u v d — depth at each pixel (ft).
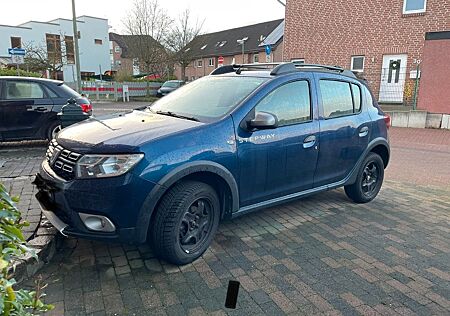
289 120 13.56
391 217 15.93
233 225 14.51
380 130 17.53
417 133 42.11
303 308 9.39
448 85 44.96
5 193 6.11
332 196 18.62
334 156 15.26
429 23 52.34
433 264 11.84
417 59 53.88
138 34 110.11
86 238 10.20
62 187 10.21
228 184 11.82
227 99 12.99
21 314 5.49
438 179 22.88
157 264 11.28
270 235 13.66
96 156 10.00
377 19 56.95
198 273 10.87
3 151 25.73
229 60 147.74
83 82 105.09
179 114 12.92
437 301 9.87
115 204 9.86
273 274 10.94
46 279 10.29
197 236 11.57
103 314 8.92
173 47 117.70
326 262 11.75
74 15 65.05
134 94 106.63
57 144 11.39
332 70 15.99
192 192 10.96
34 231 11.94
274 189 13.42
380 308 9.48
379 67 57.72
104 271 10.80
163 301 9.49
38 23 134.72
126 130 11.16
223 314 9.05
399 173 24.29
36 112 26.02
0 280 5.39
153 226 10.68
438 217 16.12
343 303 9.64
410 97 54.13
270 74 13.80
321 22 62.95
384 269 11.43
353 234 13.98
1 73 61.11
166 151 10.43
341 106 15.74
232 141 11.78
